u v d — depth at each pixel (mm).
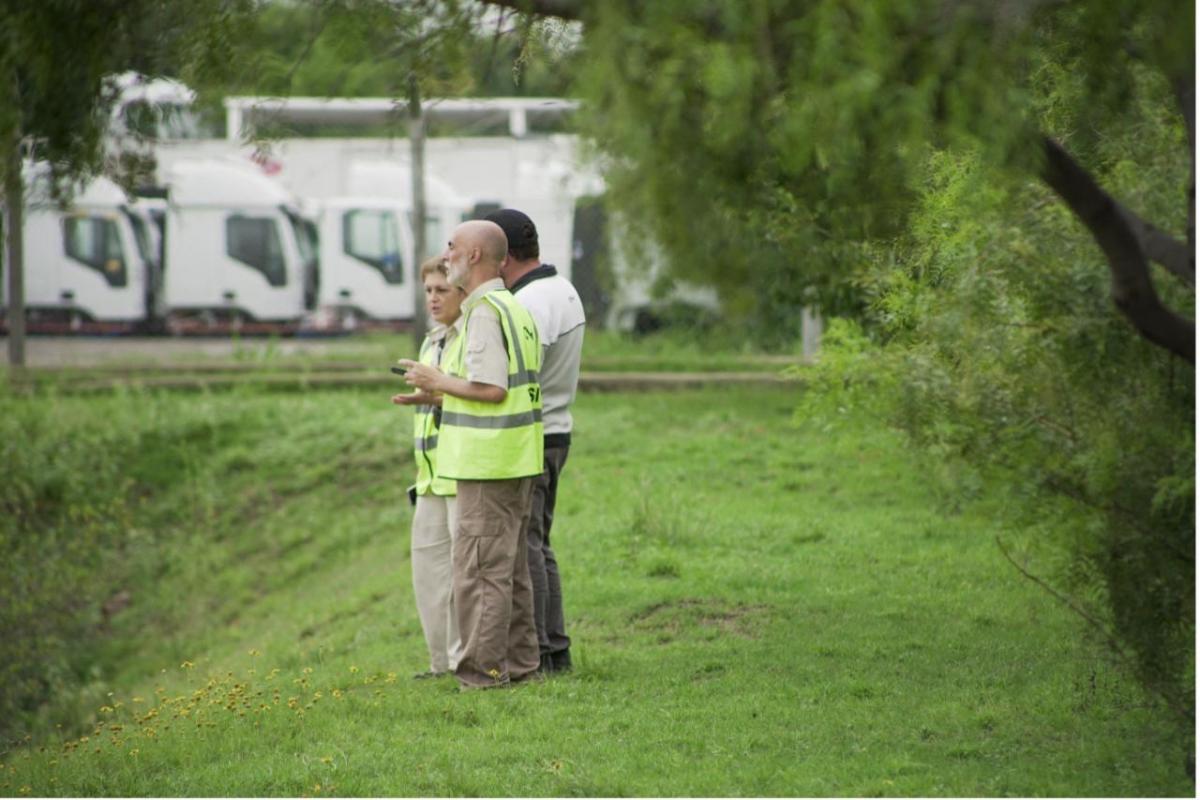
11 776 18406
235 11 14383
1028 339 15688
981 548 28484
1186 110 13531
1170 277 15281
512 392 19984
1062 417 16078
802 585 26406
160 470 46562
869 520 31406
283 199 83875
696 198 11148
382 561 36281
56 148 15164
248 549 41438
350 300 86062
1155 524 15453
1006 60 10625
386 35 14242
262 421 49344
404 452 46125
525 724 18438
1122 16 11359
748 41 10422
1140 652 15875
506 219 20656
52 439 46281
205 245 83125
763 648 22234
